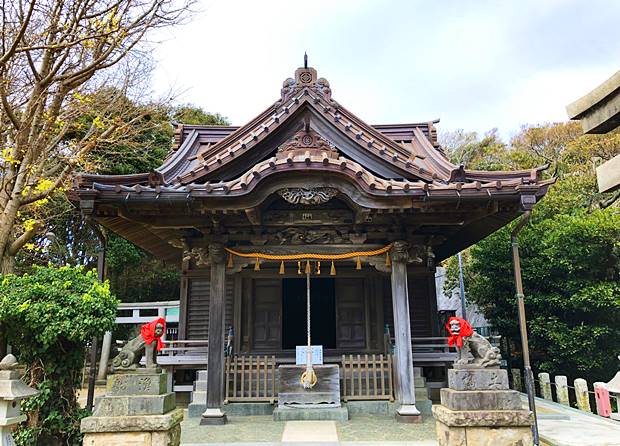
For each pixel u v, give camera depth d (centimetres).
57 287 620
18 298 587
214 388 791
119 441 480
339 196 784
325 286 1366
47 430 600
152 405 496
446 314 1403
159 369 526
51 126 999
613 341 1257
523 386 1303
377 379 885
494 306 1520
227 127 1233
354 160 827
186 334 1148
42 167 1038
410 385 793
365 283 1116
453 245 1134
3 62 795
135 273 2080
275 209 842
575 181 1867
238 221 833
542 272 1346
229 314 1114
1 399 451
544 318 1340
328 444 631
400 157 859
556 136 2853
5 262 945
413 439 659
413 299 1155
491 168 2234
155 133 1702
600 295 1226
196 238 892
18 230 1122
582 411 909
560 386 1030
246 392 875
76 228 1861
